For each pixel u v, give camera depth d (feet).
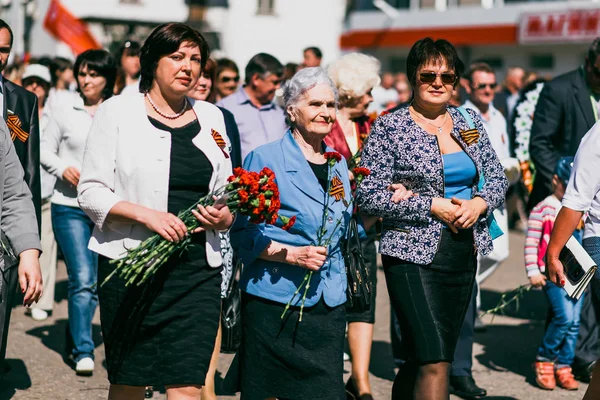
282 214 17.84
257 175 16.55
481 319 34.12
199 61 16.87
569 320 25.75
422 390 18.69
